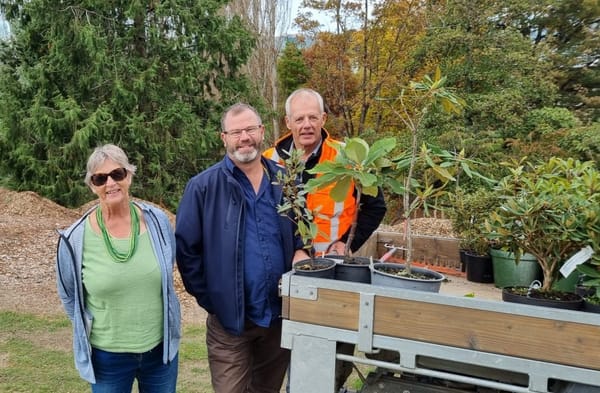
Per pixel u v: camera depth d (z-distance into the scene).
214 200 1.93
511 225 1.58
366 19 18.28
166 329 1.94
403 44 17.39
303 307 1.47
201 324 4.40
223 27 12.96
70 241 1.83
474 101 10.92
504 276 2.08
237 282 1.89
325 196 2.12
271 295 1.93
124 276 1.82
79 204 11.22
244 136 1.89
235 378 1.99
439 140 10.29
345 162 1.51
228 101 13.19
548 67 12.01
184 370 3.44
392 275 1.49
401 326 1.33
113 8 11.54
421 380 1.61
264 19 19.50
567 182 1.66
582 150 9.92
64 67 11.09
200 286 1.99
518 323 1.20
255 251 1.91
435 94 1.57
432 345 1.30
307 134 2.27
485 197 2.28
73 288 1.88
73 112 10.48
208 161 12.66
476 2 11.72
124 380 1.95
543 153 10.00
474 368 1.35
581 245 1.46
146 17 11.88
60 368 3.44
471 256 2.25
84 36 10.52
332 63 19.08
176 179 12.16
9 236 7.44
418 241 2.59
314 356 1.46
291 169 1.63
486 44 11.55
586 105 14.12
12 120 11.12
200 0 12.28
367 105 17.75
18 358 3.59
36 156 11.48
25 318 4.46
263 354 2.13
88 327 1.86
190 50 12.52
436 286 1.46
